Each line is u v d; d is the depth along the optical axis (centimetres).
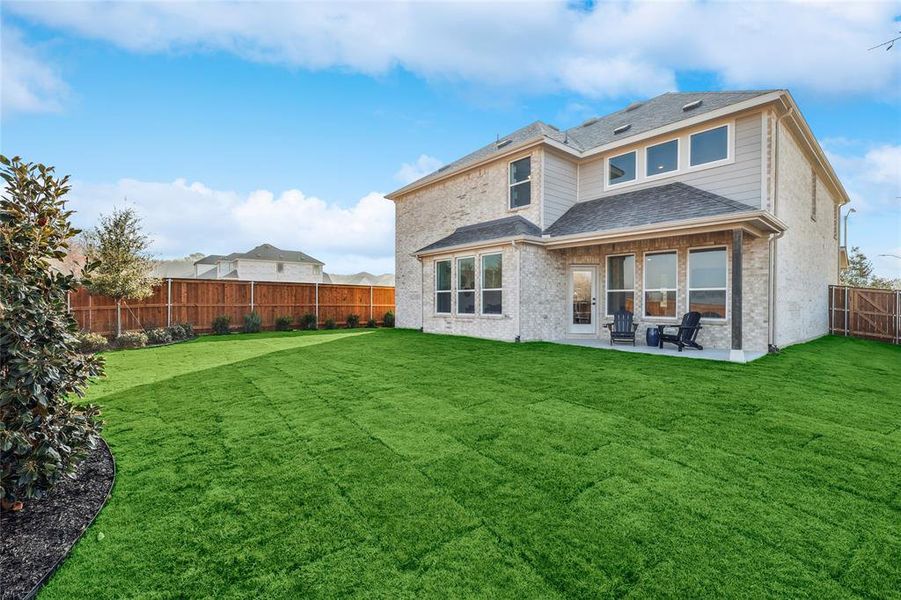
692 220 898
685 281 1069
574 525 265
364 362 827
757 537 255
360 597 205
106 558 235
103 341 1070
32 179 304
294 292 1730
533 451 381
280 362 832
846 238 2283
